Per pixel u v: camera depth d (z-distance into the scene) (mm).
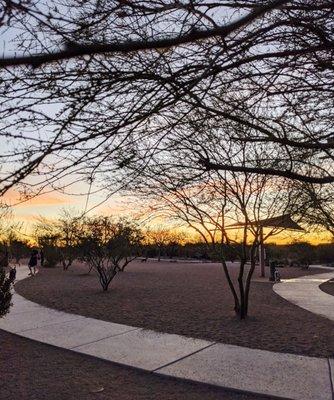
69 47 1700
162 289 17578
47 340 8180
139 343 7871
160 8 1965
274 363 6527
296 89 2816
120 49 1784
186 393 5461
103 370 6441
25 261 46125
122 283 20609
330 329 9016
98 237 20406
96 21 1883
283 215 11148
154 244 53500
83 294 15617
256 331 8828
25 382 5848
